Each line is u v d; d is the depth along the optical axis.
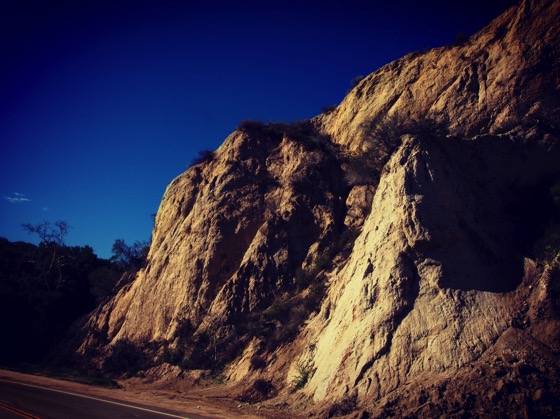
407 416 12.77
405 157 18.61
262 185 30.23
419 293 15.91
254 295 25.34
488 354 13.74
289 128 33.91
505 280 15.74
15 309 38.81
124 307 33.94
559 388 12.29
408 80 27.58
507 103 21.59
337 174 28.66
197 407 16.94
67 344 36.56
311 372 17.78
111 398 18.61
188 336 26.03
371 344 15.45
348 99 31.97
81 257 48.50
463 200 17.78
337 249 24.92
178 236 31.72
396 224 17.45
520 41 22.53
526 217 17.88
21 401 16.25
